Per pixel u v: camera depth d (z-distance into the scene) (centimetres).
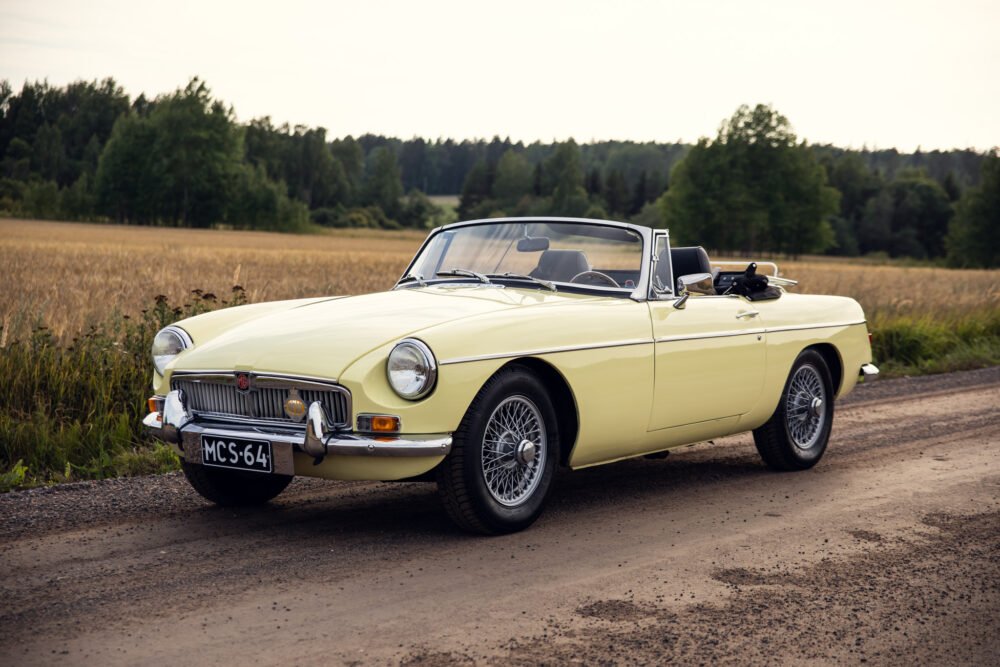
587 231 516
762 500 511
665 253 517
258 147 16250
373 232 13975
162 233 7962
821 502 507
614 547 412
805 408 595
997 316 1625
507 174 17538
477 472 404
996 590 364
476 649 295
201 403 425
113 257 2925
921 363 1255
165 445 600
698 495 521
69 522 437
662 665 286
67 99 15988
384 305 457
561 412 451
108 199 11369
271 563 378
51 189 11912
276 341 416
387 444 378
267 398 405
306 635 303
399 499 491
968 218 10950
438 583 357
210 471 454
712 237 9950
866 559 402
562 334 434
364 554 393
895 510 490
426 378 382
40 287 1381
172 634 301
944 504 504
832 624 325
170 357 452
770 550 414
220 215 11319
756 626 321
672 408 492
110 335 795
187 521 442
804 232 9888
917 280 2806
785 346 569
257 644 294
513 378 415
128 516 450
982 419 800
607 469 595
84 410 656
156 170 11006
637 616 328
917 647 306
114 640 295
